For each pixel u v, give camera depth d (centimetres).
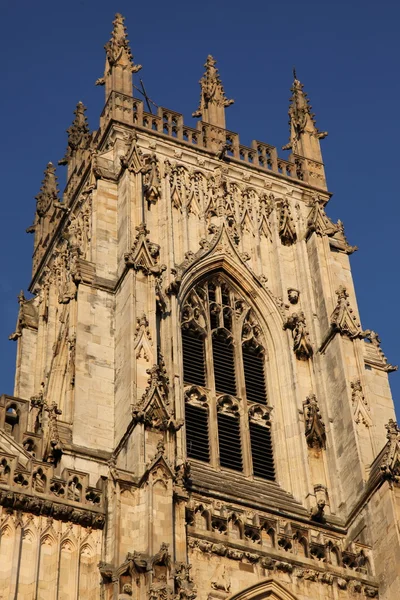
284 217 13488
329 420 11769
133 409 10044
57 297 13725
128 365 10788
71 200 14162
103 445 10569
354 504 10956
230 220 13275
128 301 11288
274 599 9838
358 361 12006
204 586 9594
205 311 12425
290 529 10350
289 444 11644
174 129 13912
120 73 14125
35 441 10644
